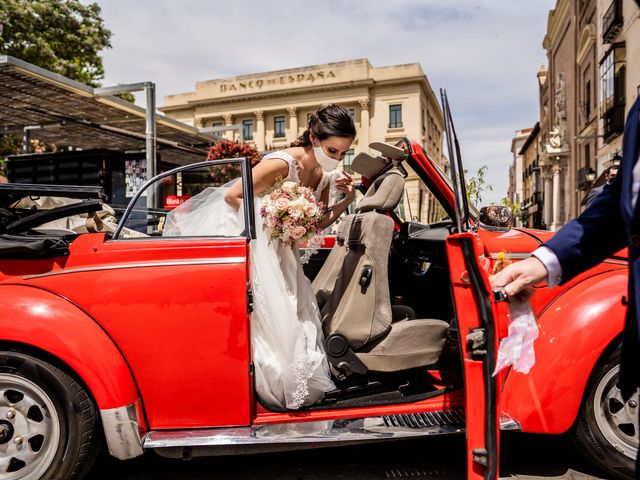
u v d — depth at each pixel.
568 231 1.33
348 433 2.25
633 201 1.12
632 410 2.38
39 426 2.20
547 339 2.40
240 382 2.27
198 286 2.26
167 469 2.64
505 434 3.05
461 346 1.93
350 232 2.56
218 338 2.26
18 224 2.37
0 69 6.21
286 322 2.34
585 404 2.42
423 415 2.40
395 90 34.88
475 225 2.69
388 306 2.45
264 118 38.31
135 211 3.38
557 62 30.19
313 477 2.52
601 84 19.02
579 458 2.71
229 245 2.31
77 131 9.80
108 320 2.24
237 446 2.24
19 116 8.72
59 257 2.30
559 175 28.02
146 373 2.25
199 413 2.28
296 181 2.54
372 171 3.09
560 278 1.33
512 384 2.41
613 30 16.97
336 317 2.50
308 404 2.41
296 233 2.33
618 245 1.32
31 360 2.14
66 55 15.41
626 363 1.18
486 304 1.87
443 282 3.08
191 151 11.46
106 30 16.19
